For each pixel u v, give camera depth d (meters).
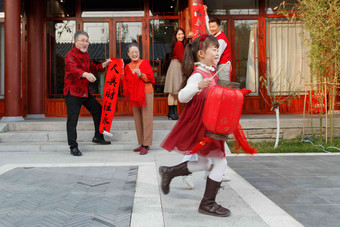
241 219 1.99
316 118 5.86
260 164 3.78
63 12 7.33
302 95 7.41
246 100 7.40
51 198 2.38
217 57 2.12
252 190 2.65
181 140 2.11
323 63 4.80
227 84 2.00
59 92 7.32
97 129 4.79
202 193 2.56
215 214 2.03
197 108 2.08
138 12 7.35
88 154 4.44
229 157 4.26
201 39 2.16
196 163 2.20
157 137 5.14
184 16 7.20
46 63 7.28
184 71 2.18
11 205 2.22
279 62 7.51
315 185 2.82
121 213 2.08
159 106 7.24
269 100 7.38
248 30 7.48
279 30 7.52
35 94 7.02
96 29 7.35
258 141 5.44
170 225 1.88
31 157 4.22
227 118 1.92
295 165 3.72
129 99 4.46
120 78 4.68
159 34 7.34
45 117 7.16
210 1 7.43
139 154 4.42
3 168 3.47
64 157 4.22
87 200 2.34
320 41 4.77
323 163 3.83
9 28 5.87
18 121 5.74
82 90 4.35
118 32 7.34
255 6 7.48
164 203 2.30
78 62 4.26
